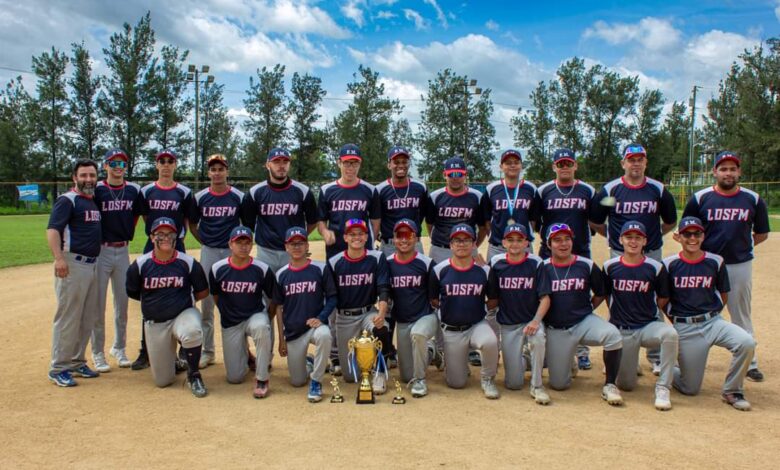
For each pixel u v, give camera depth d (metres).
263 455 3.77
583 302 5.17
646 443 3.97
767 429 4.24
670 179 61.84
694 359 5.00
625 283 5.13
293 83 48.88
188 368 5.15
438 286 5.32
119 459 3.72
